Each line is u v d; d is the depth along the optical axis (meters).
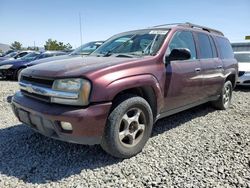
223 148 3.80
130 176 3.02
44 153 3.61
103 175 3.05
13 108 3.75
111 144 3.20
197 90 4.76
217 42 5.75
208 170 3.15
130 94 3.44
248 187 2.79
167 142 4.03
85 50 8.84
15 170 3.15
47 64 3.68
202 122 5.14
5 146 3.83
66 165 3.28
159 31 4.37
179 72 4.15
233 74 6.40
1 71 12.34
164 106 3.99
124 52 4.25
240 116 5.64
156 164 3.31
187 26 4.96
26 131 4.44
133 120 3.42
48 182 2.91
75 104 3.02
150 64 3.68
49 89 3.15
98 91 3.02
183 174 3.05
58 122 3.06
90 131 3.02
